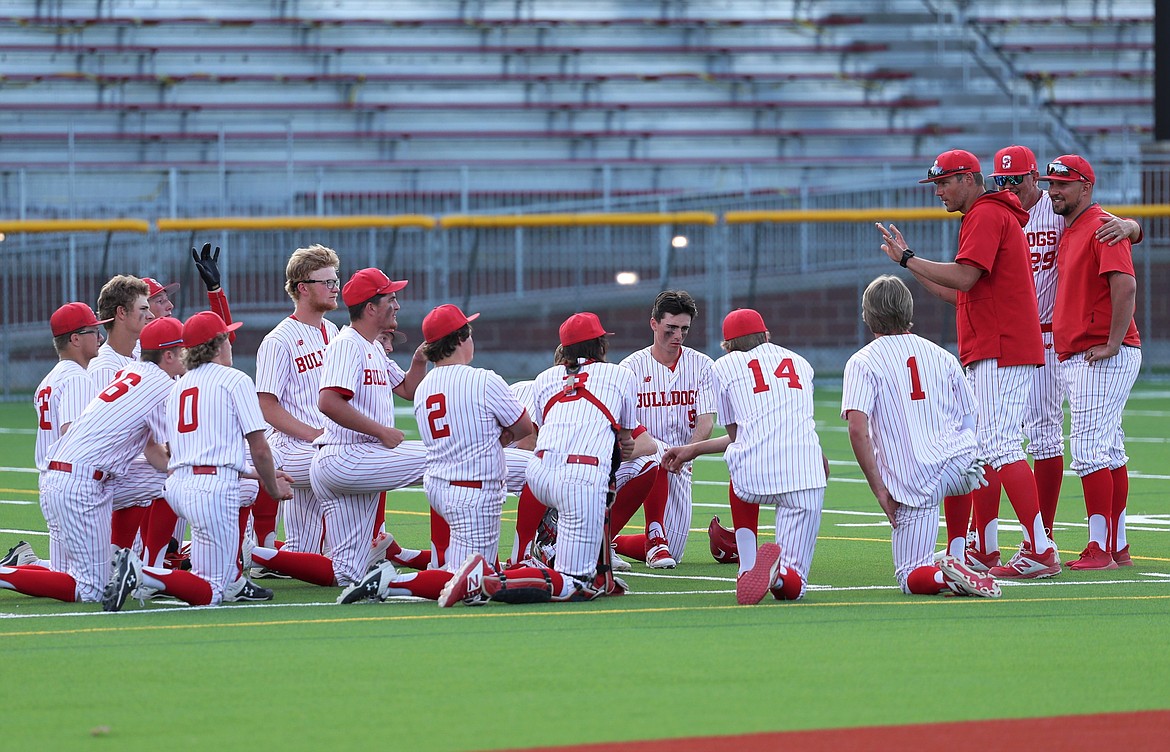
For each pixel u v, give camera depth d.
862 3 74.00
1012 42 73.94
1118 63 73.62
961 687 12.59
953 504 18.45
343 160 65.62
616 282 57.75
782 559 17.80
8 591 18.89
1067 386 20.83
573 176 64.31
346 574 19.45
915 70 71.75
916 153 68.81
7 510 27.38
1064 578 19.48
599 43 71.19
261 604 17.70
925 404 17.78
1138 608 16.78
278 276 54.59
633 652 14.16
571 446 17.88
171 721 11.48
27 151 62.75
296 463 20.23
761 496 17.81
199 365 17.98
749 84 70.19
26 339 54.09
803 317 58.44
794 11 73.62
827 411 49.00
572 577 17.64
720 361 18.36
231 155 64.62
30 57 65.81
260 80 66.38
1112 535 20.77
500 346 56.94
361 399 19.38
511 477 19.97
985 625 15.63
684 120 68.88
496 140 66.69
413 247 55.59
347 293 19.62
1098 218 20.77
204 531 17.55
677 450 19.58
